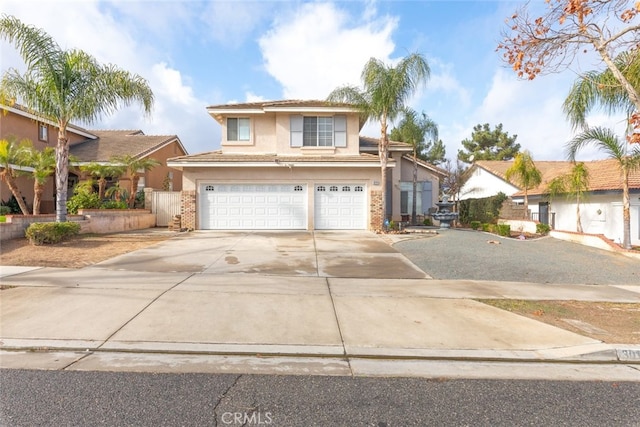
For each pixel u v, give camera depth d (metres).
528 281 8.24
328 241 13.40
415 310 6.02
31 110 12.12
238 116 18.42
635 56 7.07
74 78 11.95
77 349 4.47
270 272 8.46
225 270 8.54
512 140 40.16
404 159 22.81
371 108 15.91
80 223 13.92
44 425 3.05
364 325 5.35
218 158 16.69
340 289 7.16
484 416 3.30
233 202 16.89
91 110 12.05
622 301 6.84
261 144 18.39
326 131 18.09
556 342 4.89
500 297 6.87
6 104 11.80
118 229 16.30
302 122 17.97
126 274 7.93
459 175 33.00
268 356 4.43
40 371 3.95
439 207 20.52
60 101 11.70
